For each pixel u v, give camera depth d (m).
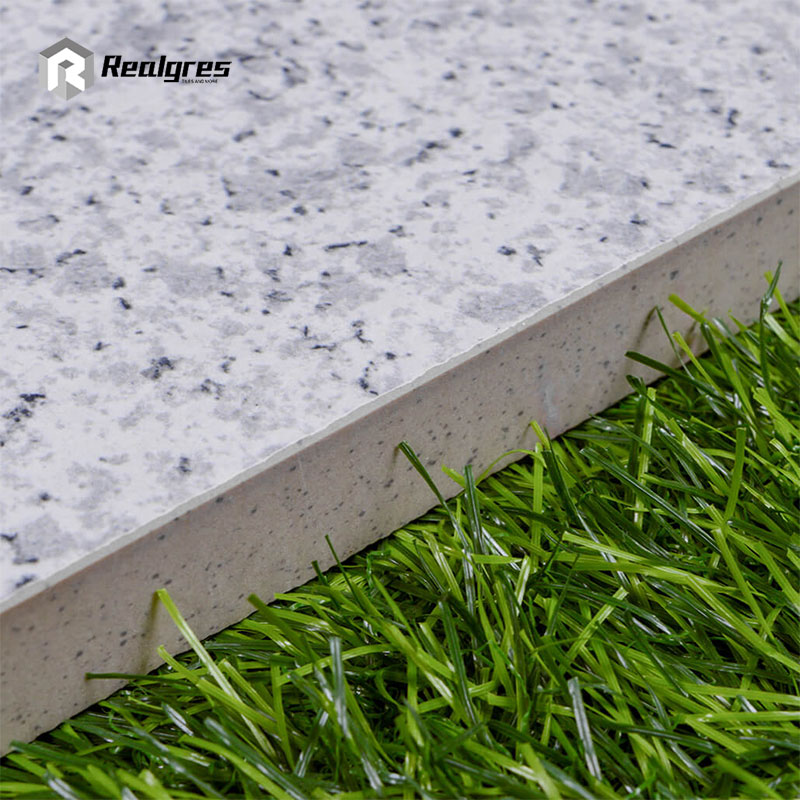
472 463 1.17
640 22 1.54
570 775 0.92
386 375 1.04
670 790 0.91
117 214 1.24
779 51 1.47
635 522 1.13
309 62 1.48
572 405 1.22
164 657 0.99
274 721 0.97
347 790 0.93
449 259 1.16
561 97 1.39
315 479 1.03
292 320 1.10
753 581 1.07
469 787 0.90
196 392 1.03
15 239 1.20
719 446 1.21
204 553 0.99
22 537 0.92
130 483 0.96
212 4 1.61
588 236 1.18
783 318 1.39
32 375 1.05
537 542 1.10
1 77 1.47
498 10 1.57
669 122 1.35
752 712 0.96
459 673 0.97
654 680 1.00
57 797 0.91
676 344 1.29
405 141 1.33
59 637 0.94
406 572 1.11
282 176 1.28
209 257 1.17
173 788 0.94
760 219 1.27
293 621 1.06
